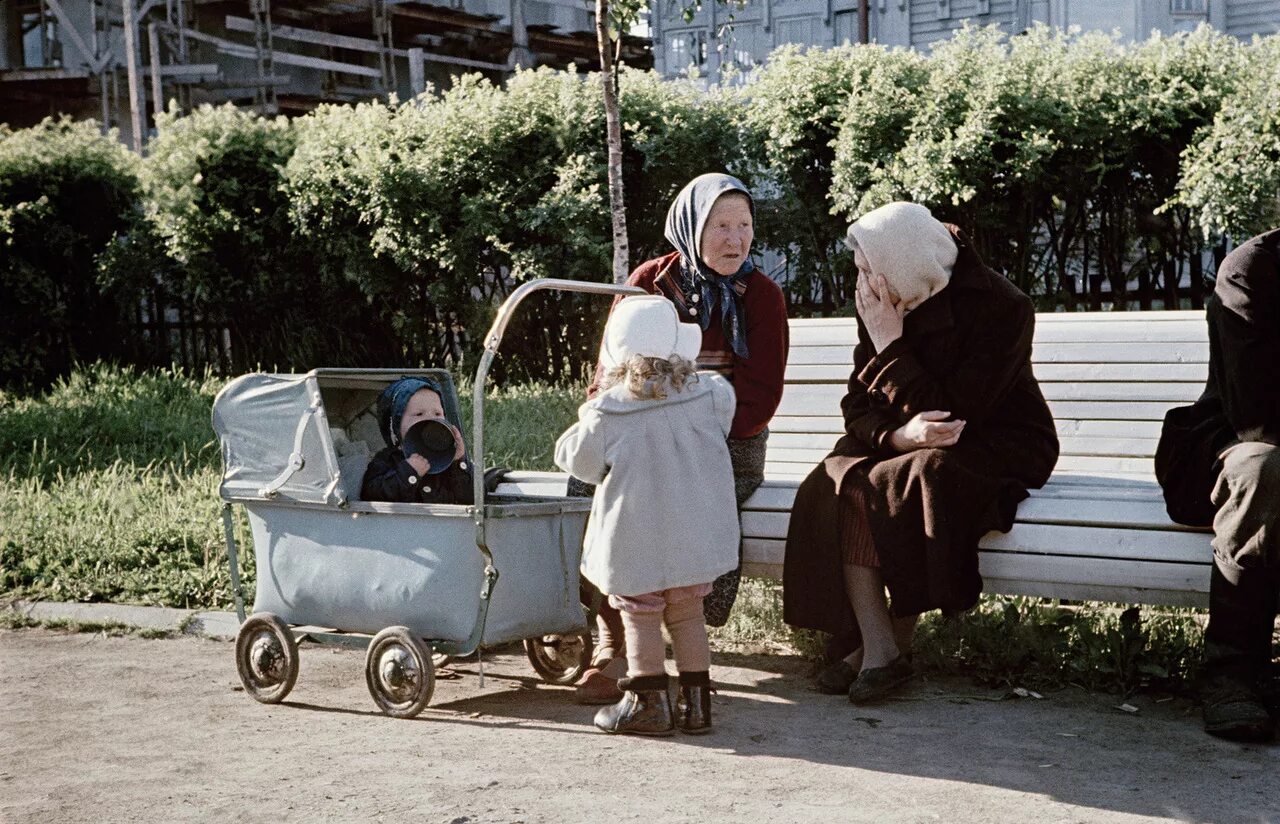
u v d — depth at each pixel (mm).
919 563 4031
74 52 21797
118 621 5547
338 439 4617
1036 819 3084
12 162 12359
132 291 12531
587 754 3684
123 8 20750
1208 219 8617
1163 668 4195
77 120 22016
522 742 3820
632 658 3865
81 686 4605
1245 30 21703
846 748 3693
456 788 3391
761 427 4512
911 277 4191
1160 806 3166
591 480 3891
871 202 9531
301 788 3422
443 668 4789
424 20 23016
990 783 3355
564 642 4527
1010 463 4219
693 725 3848
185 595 5723
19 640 5371
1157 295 9695
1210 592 3822
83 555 6219
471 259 11125
